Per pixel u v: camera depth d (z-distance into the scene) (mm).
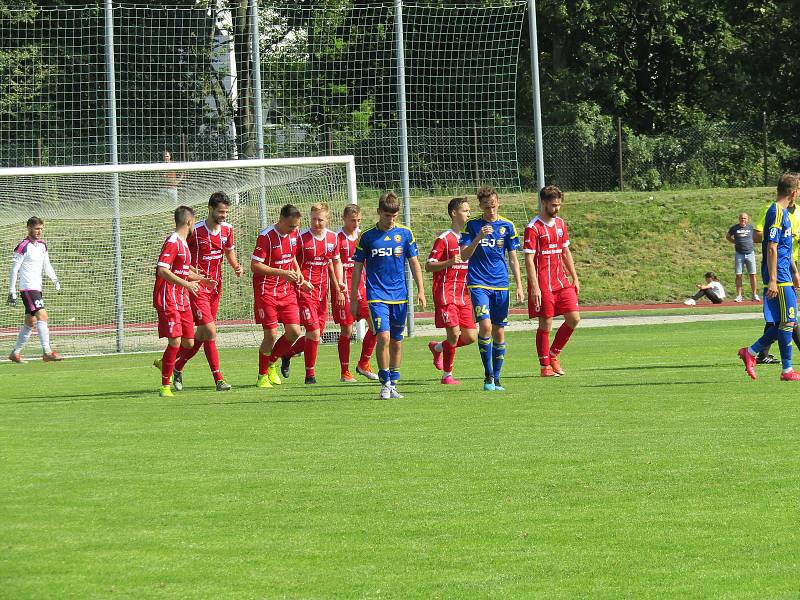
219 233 32844
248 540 14789
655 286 73062
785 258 30109
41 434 24016
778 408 25047
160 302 31766
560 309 32969
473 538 14719
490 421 24250
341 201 54094
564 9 105812
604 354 39594
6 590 12789
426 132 61625
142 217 58656
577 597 12344
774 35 108188
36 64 61031
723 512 15734
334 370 39062
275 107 62312
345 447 21438
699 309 63750
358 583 12930
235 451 21266
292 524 15555
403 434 22828
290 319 33375
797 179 30031
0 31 61969
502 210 72312
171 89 62438
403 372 36500
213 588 12820
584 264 76688
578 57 109562
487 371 30188
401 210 63062
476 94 67250
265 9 62062
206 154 61375
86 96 62188
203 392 32625
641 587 12641
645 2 110000
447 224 63625
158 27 60688
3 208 51125
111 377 38688
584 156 91812
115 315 51250
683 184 92312
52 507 16703
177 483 18312
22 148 60250
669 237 78562
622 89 111625
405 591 12625
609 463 19156
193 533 15164
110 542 14758
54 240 57500
